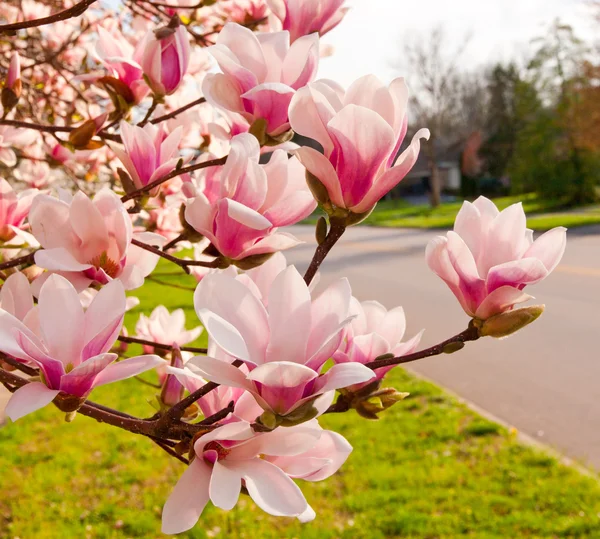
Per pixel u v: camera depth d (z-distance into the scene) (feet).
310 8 2.76
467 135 94.53
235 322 1.87
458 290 2.17
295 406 1.85
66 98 7.12
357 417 12.55
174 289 25.99
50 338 2.01
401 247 43.16
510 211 2.17
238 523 8.79
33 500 9.67
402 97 2.04
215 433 1.93
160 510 9.30
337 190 2.05
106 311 2.04
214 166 2.83
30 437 11.96
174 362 2.72
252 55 2.42
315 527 8.69
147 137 2.72
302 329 1.87
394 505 9.16
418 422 12.20
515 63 87.71
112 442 11.73
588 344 16.89
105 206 2.31
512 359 15.99
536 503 8.96
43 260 2.20
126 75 3.13
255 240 2.31
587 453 10.66
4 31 2.81
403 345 2.59
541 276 2.09
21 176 5.46
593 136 57.06
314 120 2.03
